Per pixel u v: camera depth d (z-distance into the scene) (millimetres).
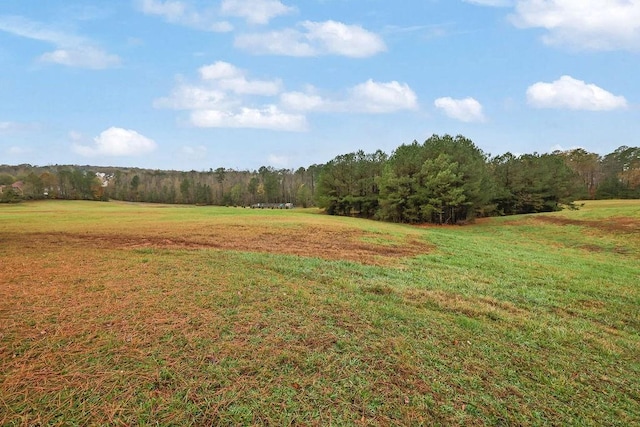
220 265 7871
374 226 23547
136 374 3197
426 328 4805
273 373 3369
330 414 2873
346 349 3945
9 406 2715
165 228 16469
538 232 25750
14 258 8109
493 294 7297
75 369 3234
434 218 35344
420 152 36719
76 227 16641
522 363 4086
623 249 17828
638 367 4336
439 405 3117
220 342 3887
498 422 2990
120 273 6703
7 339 3752
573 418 3145
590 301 7273
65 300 5031
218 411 2795
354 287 6730
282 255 10164
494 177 42062
